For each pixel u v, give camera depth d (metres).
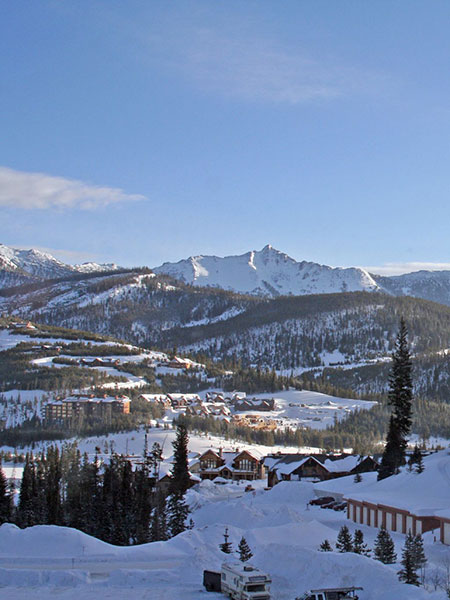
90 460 164.38
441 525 61.22
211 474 162.25
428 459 102.69
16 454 184.75
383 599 39.06
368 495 79.75
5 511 89.75
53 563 53.75
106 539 82.19
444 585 43.06
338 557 45.47
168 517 90.81
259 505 89.31
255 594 40.72
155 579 47.47
